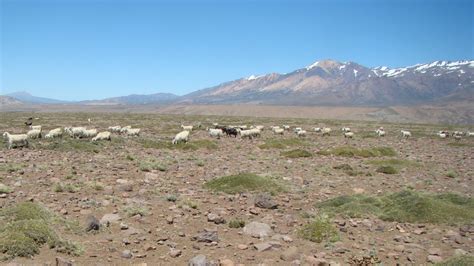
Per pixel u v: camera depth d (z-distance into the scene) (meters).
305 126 95.62
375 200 16.73
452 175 26.28
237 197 17.84
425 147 48.75
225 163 28.94
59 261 9.16
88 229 12.14
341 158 34.19
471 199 16.94
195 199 17.06
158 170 24.45
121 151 33.94
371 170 27.84
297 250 10.96
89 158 28.55
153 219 13.84
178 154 33.78
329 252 11.20
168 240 11.73
